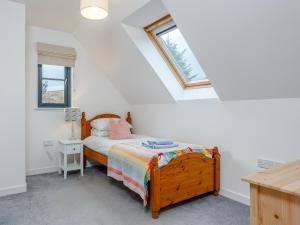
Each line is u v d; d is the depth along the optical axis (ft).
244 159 8.38
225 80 8.19
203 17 6.75
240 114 8.50
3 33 9.00
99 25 10.45
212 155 9.03
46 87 12.37
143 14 8.66
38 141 11.94
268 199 3.34
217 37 7.02
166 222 6.91
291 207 3.09
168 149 8.34
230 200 8.60
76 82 13.12
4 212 7.54
